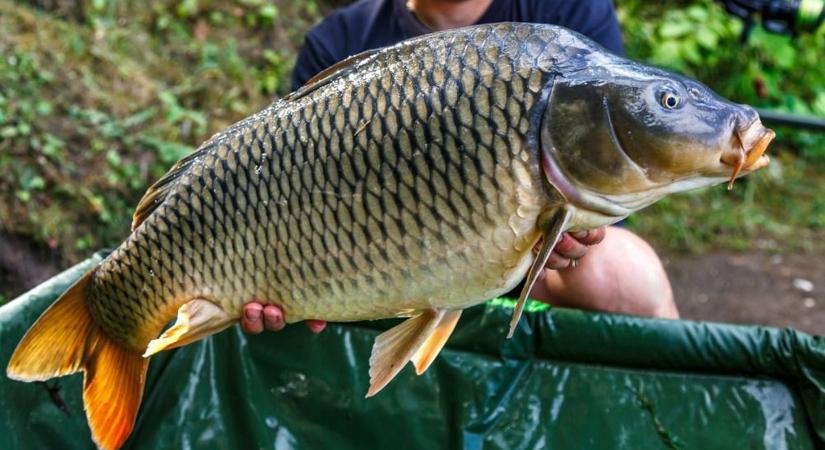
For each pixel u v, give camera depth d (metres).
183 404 1.54
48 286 1.46
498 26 1.12
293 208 1.16
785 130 3.62
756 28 3.69
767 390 1.45
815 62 3.91
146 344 1.29
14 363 1.29
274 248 1.17
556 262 1.29
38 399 1.44
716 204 3.27
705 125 1.09
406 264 1.14
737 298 2.74
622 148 1.09
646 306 1.70
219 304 1.22
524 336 1.52
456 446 1.51
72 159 2.34
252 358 1.56
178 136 2.59
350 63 1.19
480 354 1.53
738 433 1.44
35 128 2.35
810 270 2.90
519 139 1.09
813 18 2.16
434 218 1.12
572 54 1.10
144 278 1.25
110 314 1.30
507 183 1.10
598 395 1.50
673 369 1.48
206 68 2.90
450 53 1.11
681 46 3.66
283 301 1.20
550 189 1.10
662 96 1.09
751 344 1.44
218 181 1.19
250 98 2.92
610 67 1.10
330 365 1.55
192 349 1.56
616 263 1.68
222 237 1.19
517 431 1.50
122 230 2.28
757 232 3.12
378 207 1.12
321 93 1.15
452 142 1.10
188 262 1.22
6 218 2.15
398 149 1.11
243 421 1.54
